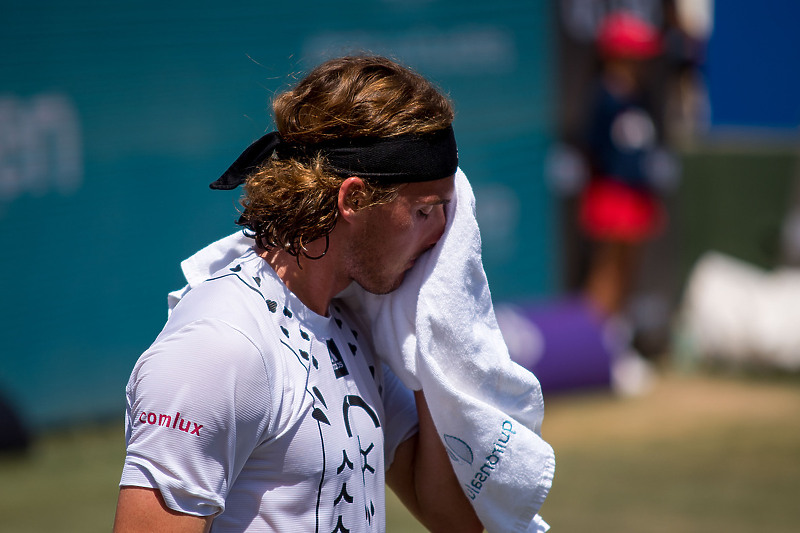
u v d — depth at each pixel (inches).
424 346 210.1
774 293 957.8
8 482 637.3
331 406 191.5
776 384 911.7
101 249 756.6
